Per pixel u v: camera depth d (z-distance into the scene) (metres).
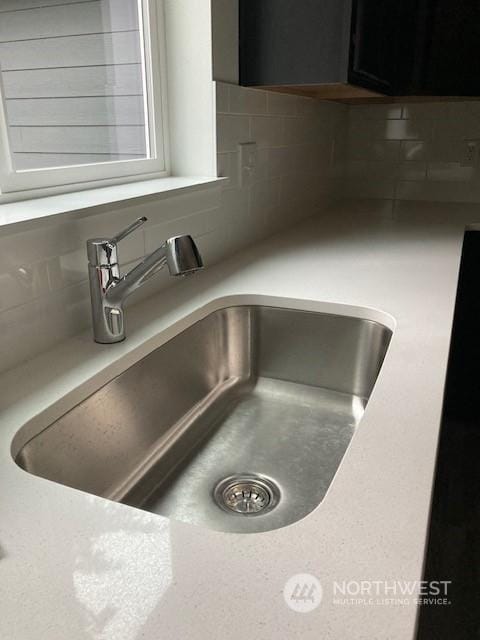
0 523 0.51
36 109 1.37
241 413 1.12
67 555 0.47
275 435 1.05
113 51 1.34
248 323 1.18
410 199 2.45
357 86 1.39
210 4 1.23
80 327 0.96
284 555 0.47
